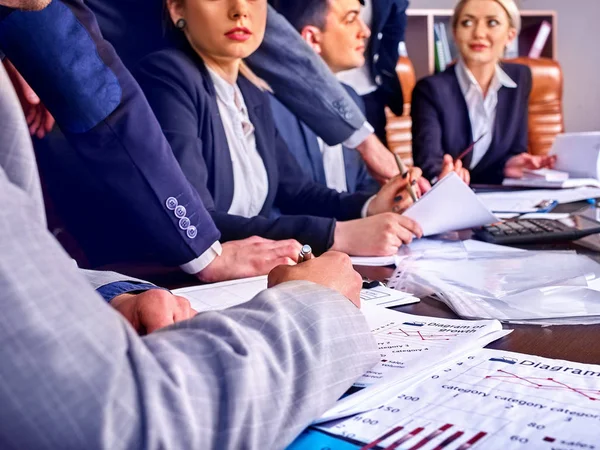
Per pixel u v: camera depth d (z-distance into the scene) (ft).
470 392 1.52
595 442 1.22
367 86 7.92
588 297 2.38
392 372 1.64
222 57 5.15
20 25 2.80
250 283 2.97
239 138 5.22
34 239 1.07
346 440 1.33
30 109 4.08
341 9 7.27
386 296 2.62
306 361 1.37
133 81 3.15
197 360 1.21
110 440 1.02
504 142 8.71
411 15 9.72
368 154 7.00
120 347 1.07
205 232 3.23
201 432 1.13
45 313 1.01
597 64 12.48
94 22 3.09
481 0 8.41
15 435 0.99
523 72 8.91
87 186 4.18
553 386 1.52
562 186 6.10
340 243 3.71
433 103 8.52
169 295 2.11
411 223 3.83
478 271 2.87
